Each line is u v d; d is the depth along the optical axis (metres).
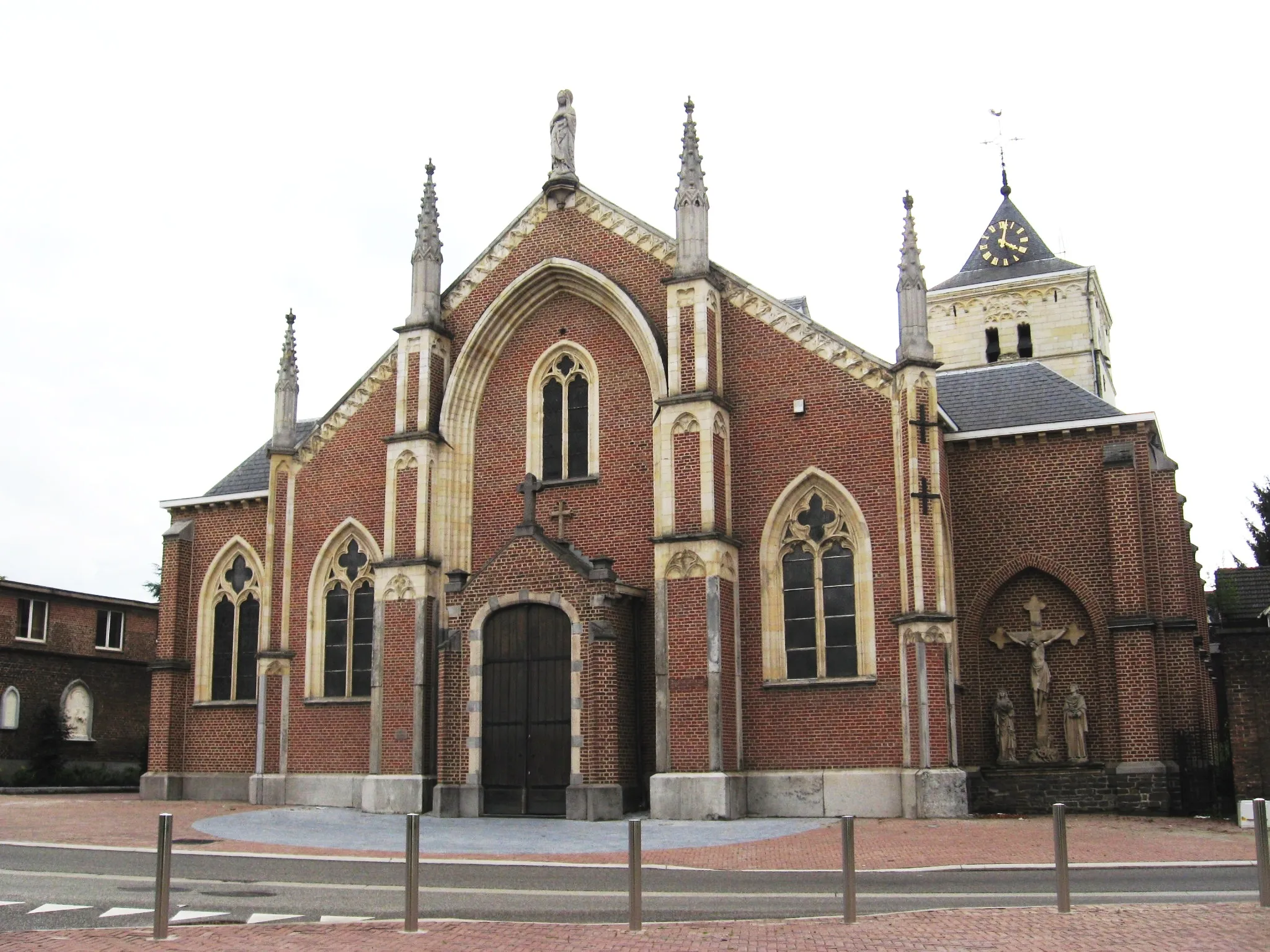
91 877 18.30
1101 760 30.72
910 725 28.09
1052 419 33.50
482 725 30.06
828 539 30.19
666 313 32.19
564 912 14.60
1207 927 12.46
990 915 13.41
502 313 34.34
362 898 15.99
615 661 29.02
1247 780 27.53
